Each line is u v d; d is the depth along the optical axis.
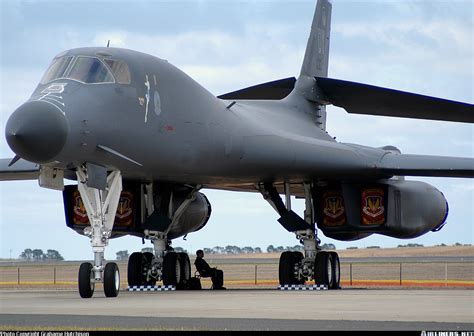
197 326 24.62
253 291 44.88
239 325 24.89
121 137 38.72
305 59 55.81
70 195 46.16
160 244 46.88
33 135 35.53
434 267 100.06
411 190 50.94
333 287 50.34
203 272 49.62
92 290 37.44
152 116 40.12
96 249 38.25
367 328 23.98
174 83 41.84
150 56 41.69
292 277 50.19
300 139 48.56
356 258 136.50
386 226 49.47
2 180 52.03
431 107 49.84
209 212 54.16
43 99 36.66
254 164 45.91
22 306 32.19
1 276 96.94
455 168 48.84
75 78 38.34
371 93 50.91
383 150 52.22
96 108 37.72
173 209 49.22
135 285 47.03
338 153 48.69
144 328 24.08
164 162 41.41
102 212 39.09
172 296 38.41
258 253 187.25
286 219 50.53
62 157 36.94
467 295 38.84
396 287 57.47
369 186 50.16
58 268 118.94
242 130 45.28
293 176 48.69
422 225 51.53
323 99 55.25
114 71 39.25
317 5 57.62
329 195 50.94
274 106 52.28
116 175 40.09
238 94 55.94
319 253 49.56
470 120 51.34
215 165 44.00
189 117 42.12
